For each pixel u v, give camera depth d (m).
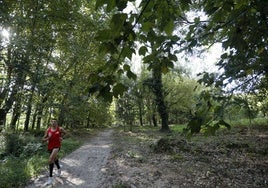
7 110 16.72
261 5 2.85
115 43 1.86
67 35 20.02
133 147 16.88
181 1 2.42
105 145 19.20
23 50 14.30
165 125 30.94
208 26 3.32
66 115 22.55
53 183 8.66
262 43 3.33
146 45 2.78
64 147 16.19
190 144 15.27
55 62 20.80
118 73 2.19
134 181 8.59
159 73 3.37
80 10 19.69
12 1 13.55
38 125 26.36
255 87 4.54
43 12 16.20
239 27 3.19
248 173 9.54
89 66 25.80
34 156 12.29
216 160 11.77
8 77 15.72
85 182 8.77
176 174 9.47
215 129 2.37
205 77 3.53
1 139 13.83
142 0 2.07
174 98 41.50
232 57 3.49
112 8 1.67
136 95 38.97
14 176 8.69
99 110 36.81
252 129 22.80
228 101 2.46
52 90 19.17
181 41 3.20
